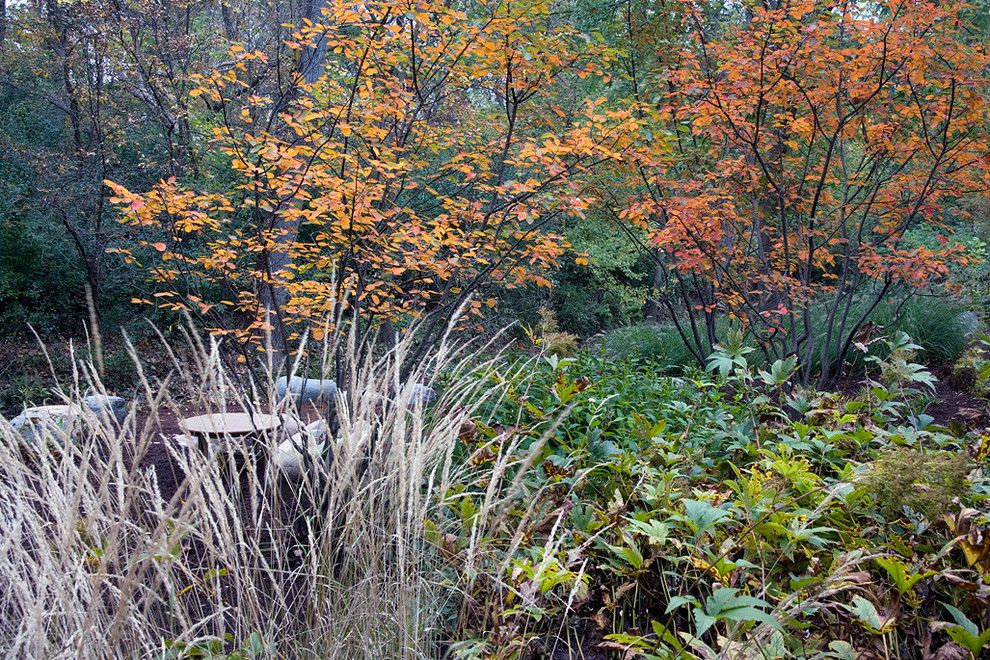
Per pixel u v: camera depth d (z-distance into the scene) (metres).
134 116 10.75
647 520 3.06
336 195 4.11
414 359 4.48
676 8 7.31
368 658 2.53
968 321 7.92
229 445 2.70
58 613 2.31
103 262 10.91
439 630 2.83
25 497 2.37
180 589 2.86
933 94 6.10
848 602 2.71
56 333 11.77
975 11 7.70
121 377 10.23
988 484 3.43
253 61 7.53
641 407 4.91
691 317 7.20
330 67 6.35
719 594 2.24
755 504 2.98
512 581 2.75
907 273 5.86
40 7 10.70
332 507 2.69
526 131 5.70
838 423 4.12
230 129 4.72
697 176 6.64
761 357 7.36
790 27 5.68
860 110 6.08
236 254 4.68
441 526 3.09
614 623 2.92
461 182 5.36
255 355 4.83
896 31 5.31
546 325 5.72
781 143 6.61
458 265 4.59
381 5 4.29
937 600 2.82
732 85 5.88
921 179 6.26
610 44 7.60
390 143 4.90
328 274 4.75
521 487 3.10
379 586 2.62
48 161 10.96
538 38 4.59
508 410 4.48
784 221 6.52
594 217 7.46
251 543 2.69
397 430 2.62
